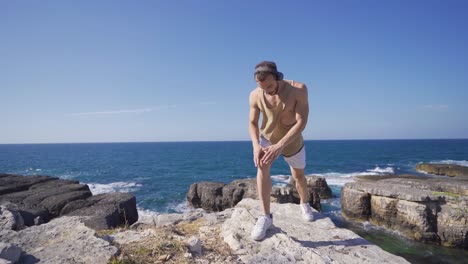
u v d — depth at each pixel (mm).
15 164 59438
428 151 85375
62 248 2674
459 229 11883
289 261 2709
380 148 107125
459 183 14664
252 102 3207
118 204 12828
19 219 4910
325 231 3568
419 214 12766
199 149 127500
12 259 2322
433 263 11047
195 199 20734
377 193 14555
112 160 69562
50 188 16781
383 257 2887
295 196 17172
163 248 2865
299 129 2965
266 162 2885
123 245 2930
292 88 2939
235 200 18688
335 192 24016
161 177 38938
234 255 2891
